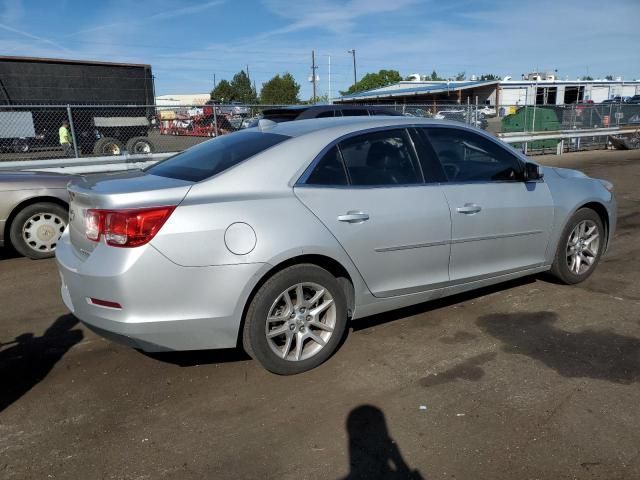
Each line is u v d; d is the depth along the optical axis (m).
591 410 2.94
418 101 48.53
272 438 2.78
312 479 2.47
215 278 3.03
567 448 2.63
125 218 2.92
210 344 3.16
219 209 3.07
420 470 2.51
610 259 5.85
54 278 5.49
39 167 9.59
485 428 2.81
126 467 2.57
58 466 2.59
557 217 4.57
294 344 3.44
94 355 3.74
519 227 4.31
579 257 4.89
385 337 3.93
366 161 3.67
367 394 3.17
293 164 3.40
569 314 4.29
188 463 2.60
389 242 3.61
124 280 2.90
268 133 3.76
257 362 3.53
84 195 3.16
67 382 3.38
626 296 4.66
